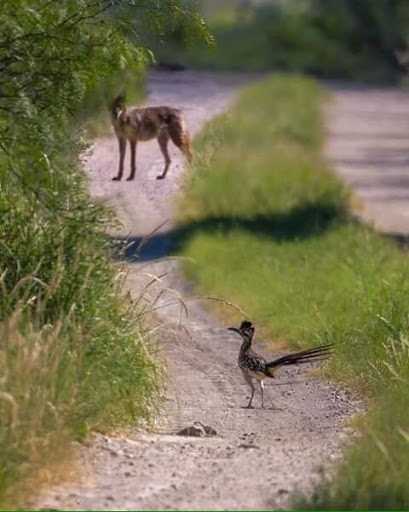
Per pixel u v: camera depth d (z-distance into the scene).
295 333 64.56
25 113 47.06
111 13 49.44
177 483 36.44
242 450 42.19
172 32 53.50
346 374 56.91
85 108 60.47
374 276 71.06
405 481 35.34
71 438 39.50
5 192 48.97
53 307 46.28
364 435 42.91
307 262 78.38
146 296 60.12
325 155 141.12
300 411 52.12
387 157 141.62
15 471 35.25
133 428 45.31
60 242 47.59
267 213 98.88
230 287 74.88
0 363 39.66
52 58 48.25
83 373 42.50
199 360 60.88
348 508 33.44
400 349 54.56
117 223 50.12
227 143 120.88
